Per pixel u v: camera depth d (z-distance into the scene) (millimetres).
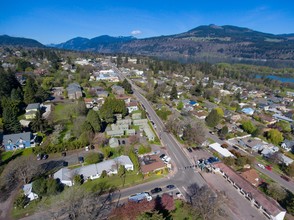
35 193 43375
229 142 74875
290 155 68688
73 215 38688
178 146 68625
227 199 45625
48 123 76750
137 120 81938
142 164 55906
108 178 50969
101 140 66250
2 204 42094
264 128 84938
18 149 62188
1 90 94375
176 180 51719
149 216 32781
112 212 40312
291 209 42594
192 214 40844
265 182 53406
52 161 56875
